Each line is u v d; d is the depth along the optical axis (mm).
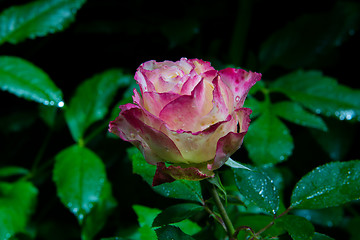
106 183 583
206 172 377
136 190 619
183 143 368
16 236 574
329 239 397
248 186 404
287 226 388
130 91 625
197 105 363
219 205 391
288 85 620
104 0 781
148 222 452
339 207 635
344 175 405
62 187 533
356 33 779
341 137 666
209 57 726
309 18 742
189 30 697
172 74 372
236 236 394
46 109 673
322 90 609
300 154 693
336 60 750
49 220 694
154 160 378
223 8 803
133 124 370
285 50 733
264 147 551
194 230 460
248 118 368
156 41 774
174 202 595
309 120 575
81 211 524
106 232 632
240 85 378
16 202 584
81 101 619
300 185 406
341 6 746
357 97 602
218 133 368
